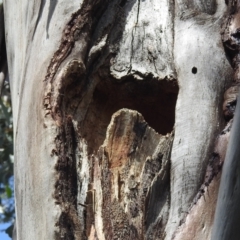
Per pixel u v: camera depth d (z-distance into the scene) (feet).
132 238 7.31
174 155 7.54
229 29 8.06
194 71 7.86
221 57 7.95
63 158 7.43
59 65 7.77
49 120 7.55
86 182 7.43
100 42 8.03
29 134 7.63
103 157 7.56
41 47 7.93
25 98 7.84
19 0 8.68
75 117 7.84
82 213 7.33
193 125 7.61
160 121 8.38
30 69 7.93
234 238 6.45
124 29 8.23
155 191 7.48
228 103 7.70
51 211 7.25
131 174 7.56
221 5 8.28
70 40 7.86
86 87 7.94
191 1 8.28
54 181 7.34
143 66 8.05
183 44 8.02
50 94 7.66
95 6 8.05
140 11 8.35
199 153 7.50
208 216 7.25
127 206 7.43
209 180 7.39
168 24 8.24
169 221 7.34
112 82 8.09
